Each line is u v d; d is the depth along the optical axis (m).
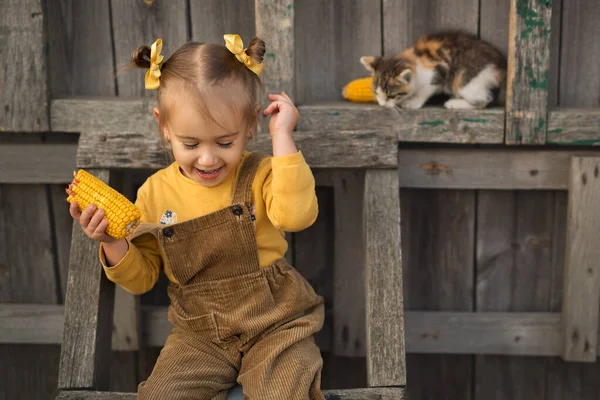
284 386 1.74
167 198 1.95
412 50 2.55
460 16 2.54
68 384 2.09
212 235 1.88
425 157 2.55
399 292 2.13
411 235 2.73
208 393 1.84
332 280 2.77
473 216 2.69
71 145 2.60
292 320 1.92
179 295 1.98
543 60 2.35
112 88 2.63
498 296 2.75
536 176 2.54
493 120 2.43
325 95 2.63
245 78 1.77
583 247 2.54
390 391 1.98
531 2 2.30
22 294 2.82
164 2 2.56
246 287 1.91
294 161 1.81
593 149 2.53
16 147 2.61
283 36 2.35
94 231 1.73
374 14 2.56
